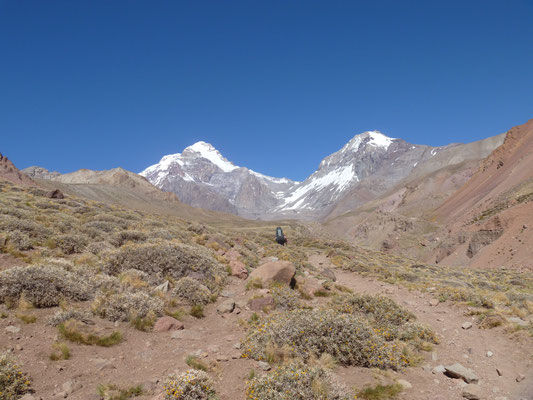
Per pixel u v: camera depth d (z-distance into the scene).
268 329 8.38
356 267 23.17
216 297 12.87
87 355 7.20
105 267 12.77
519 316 11.62
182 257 14.56
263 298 12.32
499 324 10.77
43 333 7.68
